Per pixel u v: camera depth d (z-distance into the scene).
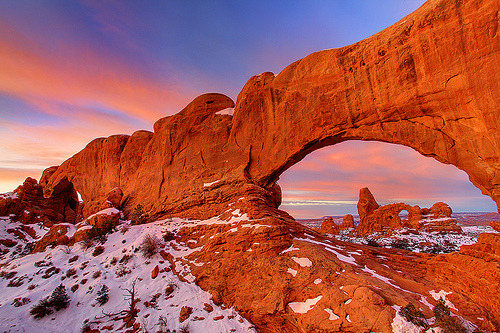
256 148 22.64
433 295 10.97
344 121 16.20
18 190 44.81
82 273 17.34
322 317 9.77
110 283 15.29
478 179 11.66
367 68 14.98
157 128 33.00
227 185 23.03
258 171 22.12
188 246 18.50
